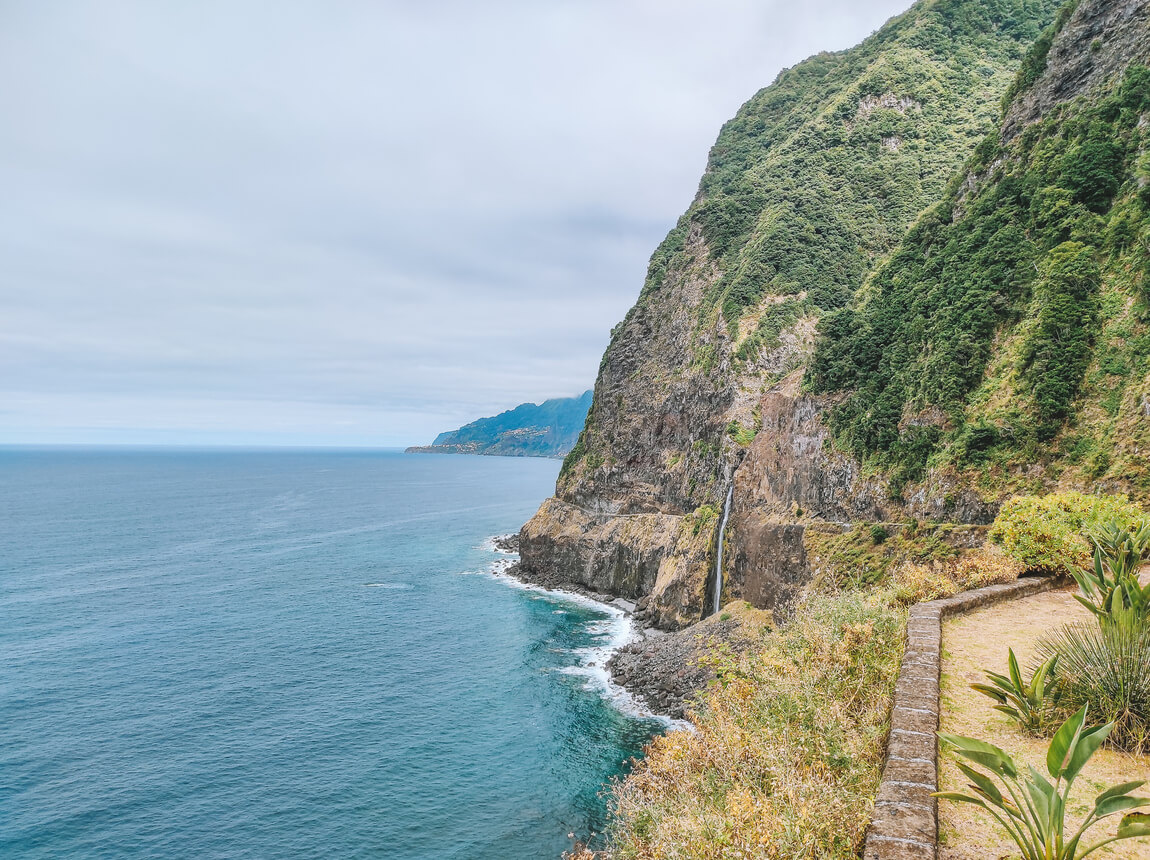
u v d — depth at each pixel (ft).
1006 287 138.31
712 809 36.99
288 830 103.09
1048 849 18.99
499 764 123.13
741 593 185.06
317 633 199.72
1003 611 48.85
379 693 155.22
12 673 163.43
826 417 178.09
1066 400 114.93
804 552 159.33
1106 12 153.79
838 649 43.80
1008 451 120.67
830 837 26.81
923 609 46.65
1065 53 161.68
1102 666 28.66
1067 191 136.36
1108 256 122.83
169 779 116.57
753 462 200.44
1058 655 30.32
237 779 117.08
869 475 153.38
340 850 98.48
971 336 139.23
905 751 27.17
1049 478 111.45
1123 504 59.52
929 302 162.61
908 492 140.77
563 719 141.90
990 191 167.94
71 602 230.48
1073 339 118.32
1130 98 134.62
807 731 37.35
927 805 23.27
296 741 131.13
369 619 215.72
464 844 100.12
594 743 131.13
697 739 49.98
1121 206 125.59
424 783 116.47
